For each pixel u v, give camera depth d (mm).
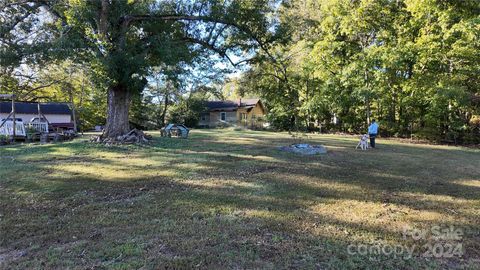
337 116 27438
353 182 6730
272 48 16609
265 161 9453
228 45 14344
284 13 17484
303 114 25422
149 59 13477
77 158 9672
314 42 24828
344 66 23141
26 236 3566
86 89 26781
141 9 12500
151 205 4824
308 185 6367
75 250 3193
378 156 11195
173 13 13023
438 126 19812
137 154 10664
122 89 13500
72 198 5195
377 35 21766
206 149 12344
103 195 5422
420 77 19484
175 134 18594
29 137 15984
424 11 18562
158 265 2883
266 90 19688
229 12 12758
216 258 3041
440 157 11422
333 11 22406
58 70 23422
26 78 25547
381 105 23453
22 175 6949
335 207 4863
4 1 12094
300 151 11641
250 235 3656
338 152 12258
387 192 5883
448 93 16922
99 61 10797
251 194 5574
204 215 4367
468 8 17719
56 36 11977
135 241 3430
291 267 2900
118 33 12359
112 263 2912
